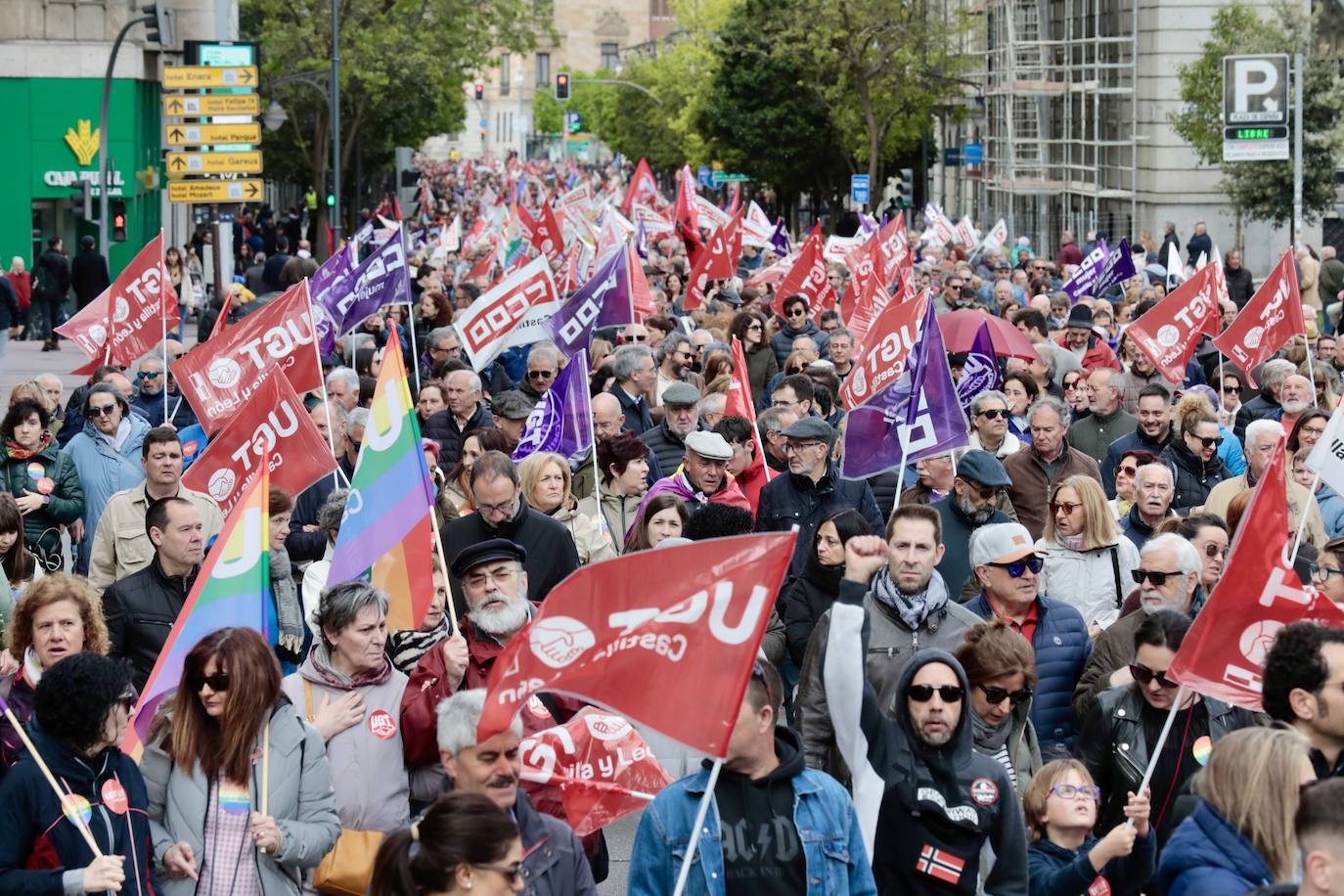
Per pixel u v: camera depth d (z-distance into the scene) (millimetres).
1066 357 19281
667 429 14477
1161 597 9062
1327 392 17484
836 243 35000
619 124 107688
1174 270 27984
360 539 8992
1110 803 8086
